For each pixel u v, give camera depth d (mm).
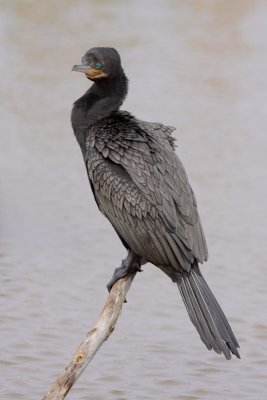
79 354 8844
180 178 9477
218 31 34656
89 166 9656
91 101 9969
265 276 15453
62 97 26453
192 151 22766
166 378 11930
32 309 13680
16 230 17062
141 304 14164
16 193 19156
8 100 25734
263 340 13078
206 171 21359
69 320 13367
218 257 16297
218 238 17297
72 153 22031
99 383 11719
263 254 16500
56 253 16109
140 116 25344
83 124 9938
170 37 33250
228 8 37562
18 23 33469
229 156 22578
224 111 26438
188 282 9109
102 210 9695
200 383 11828
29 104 25594
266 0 39375
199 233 9367
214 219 18344
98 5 36625
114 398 11344
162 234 9219
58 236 17000
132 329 13312
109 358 12422
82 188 19766
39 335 12836
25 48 30688
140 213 9297
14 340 12664
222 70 30219
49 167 21000
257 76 29969
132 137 9555
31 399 11164
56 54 30469
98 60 9875
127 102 26516
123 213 9406
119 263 15789
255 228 17875
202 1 38156
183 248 9156
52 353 12352
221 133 24438
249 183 20672
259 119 25891
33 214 18109
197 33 34156
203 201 19391
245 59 31422
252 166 21875
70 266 15516
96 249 16406
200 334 8828
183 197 9367
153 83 28375
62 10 35688
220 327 8781
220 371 12203
